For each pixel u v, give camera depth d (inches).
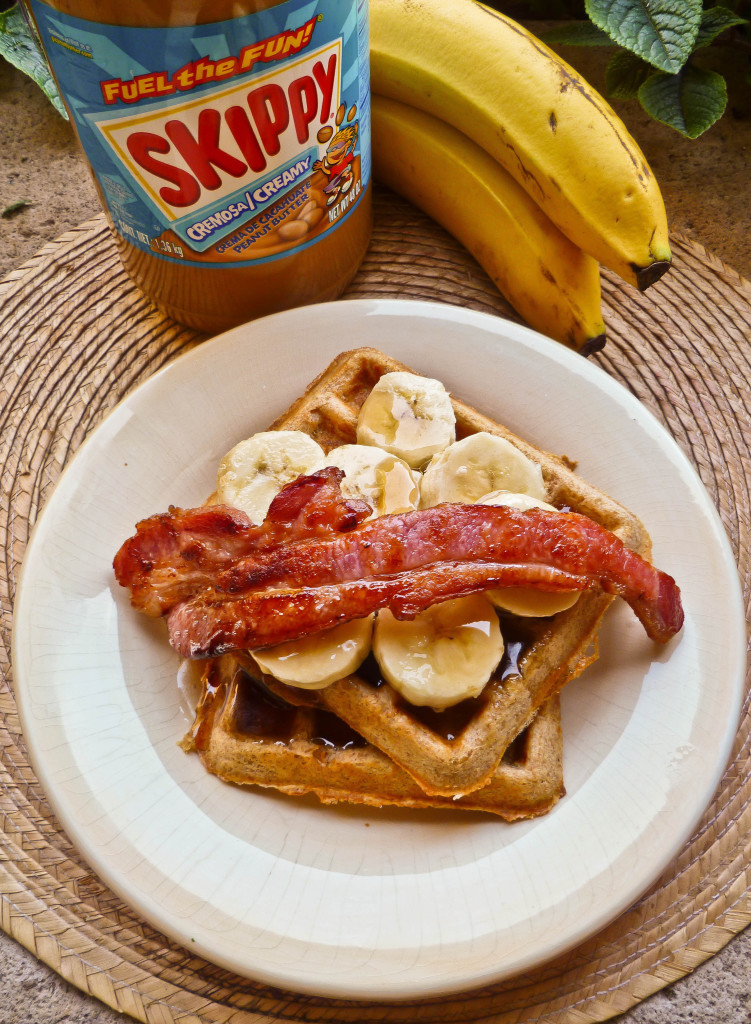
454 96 14.3
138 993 11.4
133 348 15.7
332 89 12.3
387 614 11.0
